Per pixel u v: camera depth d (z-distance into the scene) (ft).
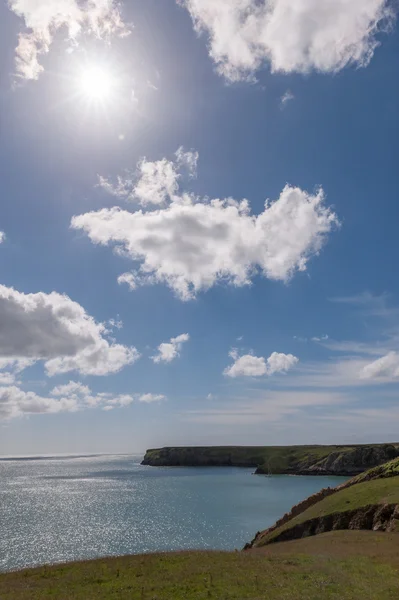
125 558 132.46
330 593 83.82
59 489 629.51
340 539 151.74
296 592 84.58
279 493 515.09
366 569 102.83
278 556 124.06
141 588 92.02
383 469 244.42
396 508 164.14
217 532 290.76
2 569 205.87
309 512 204.03
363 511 176.14
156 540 269.03
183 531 295.89
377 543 137.80
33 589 98.22
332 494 229.66
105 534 291.58
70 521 346.33
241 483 654.53
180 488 600.80
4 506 447.01
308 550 134.82
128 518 355.97
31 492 592.19
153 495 524.11
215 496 496.23
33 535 291.58
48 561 220.84
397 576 96.22
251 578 96.58
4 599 89.35
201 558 124.57
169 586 92.48
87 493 566.36
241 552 138.10
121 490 594.65
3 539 279.08
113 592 90.58
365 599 80.23
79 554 235.40
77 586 98.32
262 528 303.07
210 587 90.38
